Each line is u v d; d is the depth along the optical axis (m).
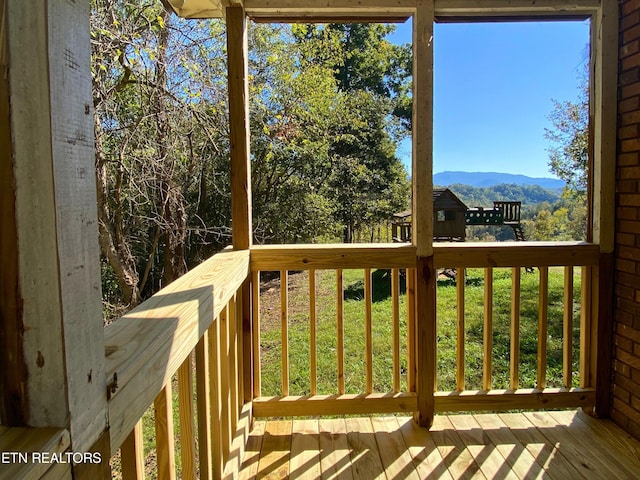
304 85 7.21
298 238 8.70
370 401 2.25
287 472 1.87
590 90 2.28
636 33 2.07
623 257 2.19
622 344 2.21
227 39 2.12
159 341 0.87
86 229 0.60
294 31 6.38
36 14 0.51
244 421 2.07
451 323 5.07
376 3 2.09
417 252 2.20
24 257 0.52
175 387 3.22
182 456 1.17
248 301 2.21
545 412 2.38
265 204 8.18
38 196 0.53
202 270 1.62
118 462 2.10
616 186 2.22
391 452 2.02
